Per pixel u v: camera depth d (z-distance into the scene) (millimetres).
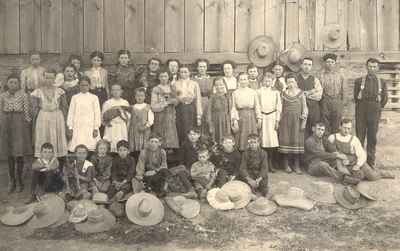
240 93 6328
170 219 5258
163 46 7336
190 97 6352
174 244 4820
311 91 6562
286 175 6340
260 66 7246
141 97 6160
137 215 5211
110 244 4809
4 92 6008
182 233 5016
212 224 5168
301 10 7352
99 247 4746
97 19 7250
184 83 6387
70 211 5316
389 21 7355
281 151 6387
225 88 6570
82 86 6121
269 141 6312
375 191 5754
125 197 5547
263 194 5723
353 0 7340
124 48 7293
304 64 6645
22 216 5215
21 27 7160
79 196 5512
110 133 6102
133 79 6672
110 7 7258
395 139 7102
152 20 7305
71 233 4996
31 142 6051
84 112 6070
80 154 5680
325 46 7355
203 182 5707
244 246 4773
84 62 7211
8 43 7156
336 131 6645
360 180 5965
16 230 5062
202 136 6121
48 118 5941
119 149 5742
